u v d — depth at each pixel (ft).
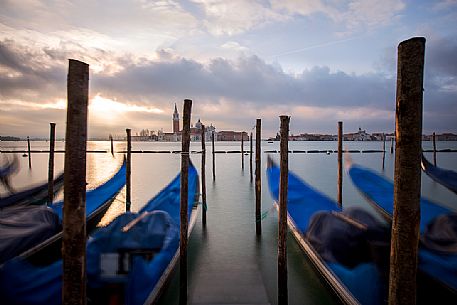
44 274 15.67
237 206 46.96
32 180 76.79
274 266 25.18
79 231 11.58
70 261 11.50
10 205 33.58
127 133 39.75
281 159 19.40
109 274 16.58
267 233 33.50
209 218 39.63
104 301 15.81
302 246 24.99
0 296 14.79
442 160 126.62
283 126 19.51
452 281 16.24
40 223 24.99
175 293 20.95
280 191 19.29
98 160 133.69
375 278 17.42
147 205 28.14
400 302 10.69
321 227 23.45
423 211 27.04
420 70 10.02
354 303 16.65
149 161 133.49
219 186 66.33
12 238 21.74
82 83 11.46
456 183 36.14
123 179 42.80
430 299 16.65
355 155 161.38
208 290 21.30
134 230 19.02
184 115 21.21
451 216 22.00
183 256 19.77
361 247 19.06
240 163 122.72
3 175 45.60
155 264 18.94
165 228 21.84
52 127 39.27
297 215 29.68
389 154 169.07
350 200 51.52
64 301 11.55
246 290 21.36
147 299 16.99
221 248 29.17
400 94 10.34
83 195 11.72
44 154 166.81
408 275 10.56
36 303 14.85
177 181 35.40
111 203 39.63
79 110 11.41
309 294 20.81
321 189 61.77
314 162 122.11
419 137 10.21
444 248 19.40
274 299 20.29
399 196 10.58
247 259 26.61
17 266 15.84
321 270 20.72
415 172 10.30
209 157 155.12
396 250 10.74
